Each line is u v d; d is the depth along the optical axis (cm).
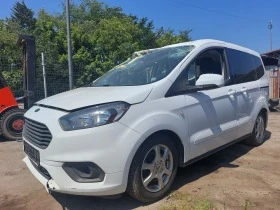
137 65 482
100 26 2827
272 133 784
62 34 2395
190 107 424
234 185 434
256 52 663
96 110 346
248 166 517
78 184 339
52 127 345
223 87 504
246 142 641
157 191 386
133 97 365
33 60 822
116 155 341
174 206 370
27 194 427
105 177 339
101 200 398
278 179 457
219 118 481
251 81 596
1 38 2314
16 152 647
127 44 2575
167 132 394
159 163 386
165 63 446
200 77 427
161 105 387
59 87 1611
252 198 393
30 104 819
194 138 430
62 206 389
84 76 2147
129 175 357
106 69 2392
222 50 528
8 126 765
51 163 342
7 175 502
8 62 1736
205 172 487
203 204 368
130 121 354
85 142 334
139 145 356
